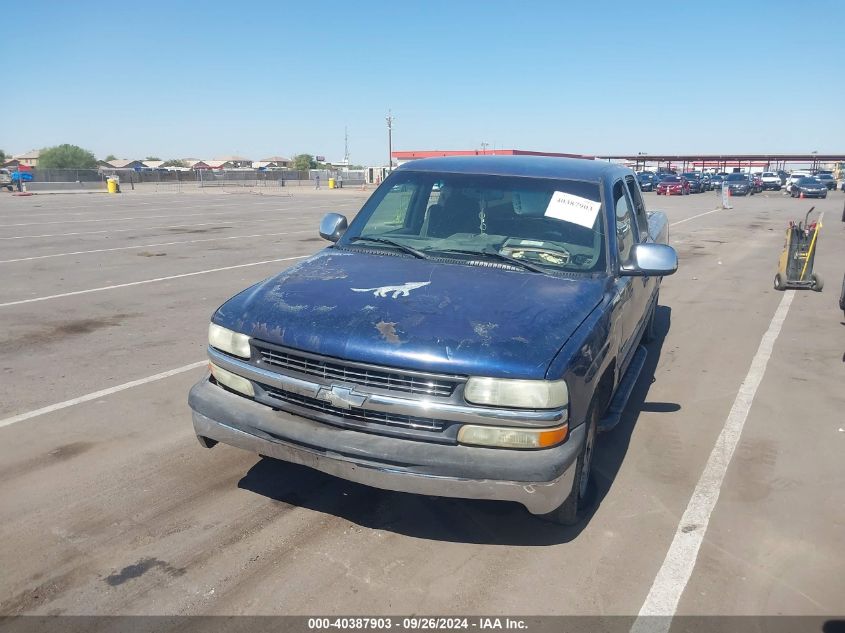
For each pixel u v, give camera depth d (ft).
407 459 9.99
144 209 88.94
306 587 10.12
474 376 9.86
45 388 18.29
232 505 12.39
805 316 28.89
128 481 13.19
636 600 10.04
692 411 17.66
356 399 10.16
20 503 12.28
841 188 183.32
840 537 11.86
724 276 39.04
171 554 10.84
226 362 11.52
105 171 187.21
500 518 12.14
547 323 10.79
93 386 18.52
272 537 11.39
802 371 21.13
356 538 11.43
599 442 15.58
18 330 24.22
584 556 11.08
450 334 10.28
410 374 9.98
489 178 15.16
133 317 26.45
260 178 209.77
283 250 47.01
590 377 10.91
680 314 29.12
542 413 9.84
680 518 12.35
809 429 16.56
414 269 12.86
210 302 29.40
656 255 13.52
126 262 40.27
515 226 14.21
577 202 14.42
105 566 10.49
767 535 11.87
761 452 15.21
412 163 16.62
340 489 13.05
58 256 42.29
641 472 14.14
